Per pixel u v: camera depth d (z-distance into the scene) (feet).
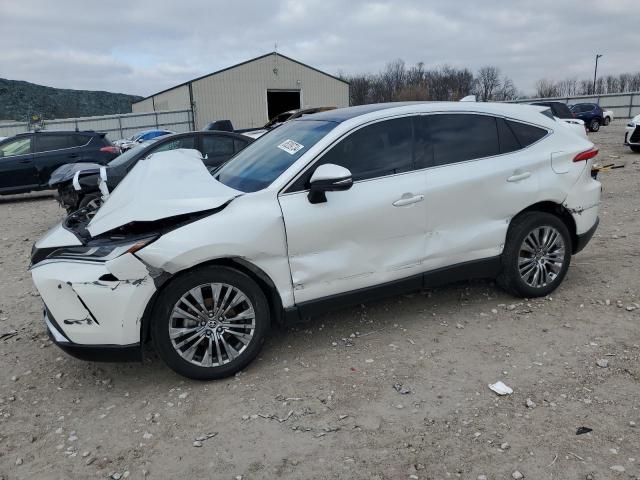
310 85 142.82
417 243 13.01
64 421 10.63
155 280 10.63
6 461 9.48
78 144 43.39
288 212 11.61
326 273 12.10
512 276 14.38
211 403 10.84
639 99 138.41
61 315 10.74
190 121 131.64
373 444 9.27
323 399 10.71
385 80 256.32
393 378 11.38
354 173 12.41
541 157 14.30
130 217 10.88
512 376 11.19
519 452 8.84
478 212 13.60
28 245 26.73
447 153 13.39
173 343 11.11
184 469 8.95
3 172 41.29
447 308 14.80
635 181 34.30
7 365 13.16
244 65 134.10
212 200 11.27
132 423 10.36
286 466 8.85
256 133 44.34
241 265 11.51
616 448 8.79
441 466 8.63
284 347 13.04
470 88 252.01
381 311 14.84
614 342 12.35
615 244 19.83
